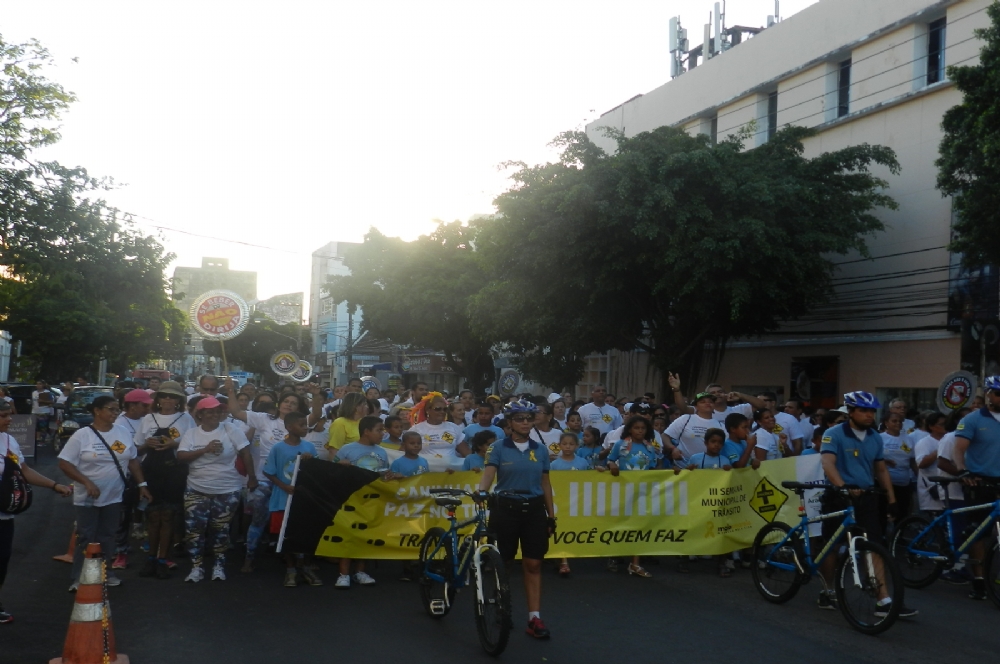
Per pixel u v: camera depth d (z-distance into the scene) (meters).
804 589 9.28
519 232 21.08
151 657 6.32
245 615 7.62
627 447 10.40
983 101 14.34
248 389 14.92
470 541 7.22
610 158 20.11
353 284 40.62
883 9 22.20
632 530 9.95
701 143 19.92
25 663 6.09
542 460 7.37
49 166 20.53
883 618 7.28
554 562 10.59
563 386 26.31
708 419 11.36
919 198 20.91
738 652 6.82
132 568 9.48
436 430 10.94
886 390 21.47
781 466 10.65
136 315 38.22
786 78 25.41
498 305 24.31
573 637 7.17
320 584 8.98
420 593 8.42
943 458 9.69
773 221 19.23
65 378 41.19
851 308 22.55
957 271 19.67
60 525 12.25
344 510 8.95
